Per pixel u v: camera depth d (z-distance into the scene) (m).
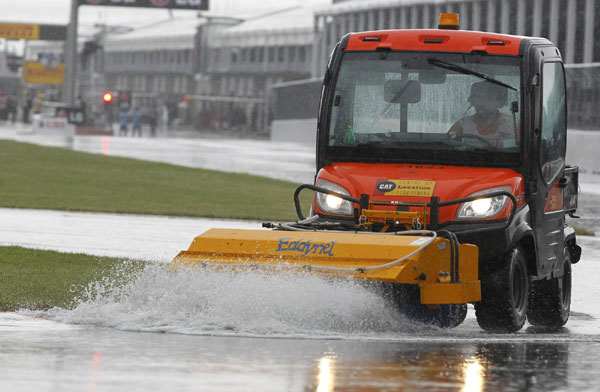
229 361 18.66
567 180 27.92
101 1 177.88
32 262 34.22
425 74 26.03
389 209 24.56
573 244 29.39
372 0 170.00
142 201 66.62
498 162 25.39
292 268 22.50
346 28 182.00
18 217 53.09
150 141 163.88
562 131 27.52
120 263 34.84
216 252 23.39
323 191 25.30
